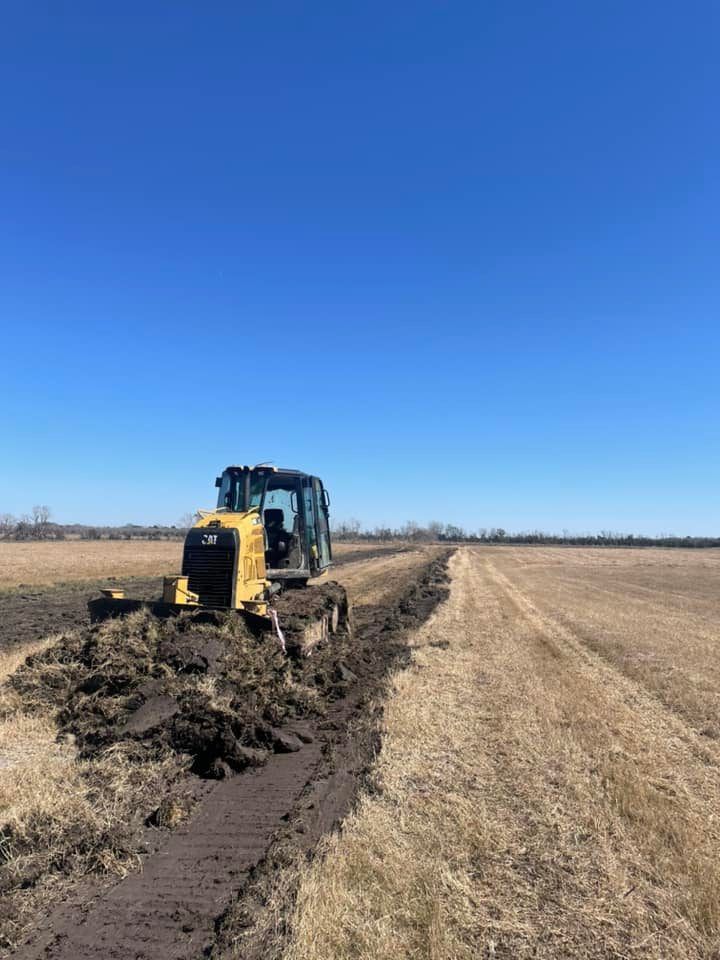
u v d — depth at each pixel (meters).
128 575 32.34
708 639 15.26
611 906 4.43
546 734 7.97
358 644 13.12
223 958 3.93
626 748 7.57
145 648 8.62
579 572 40.97
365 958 3.83
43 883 4.75
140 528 130.88
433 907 4.32
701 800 6.19
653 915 4.35
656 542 114.25
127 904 4.54
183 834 5.57
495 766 6.95
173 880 4.84
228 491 12.52
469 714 8.84
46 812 5.50
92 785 6.14
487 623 17.78
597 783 6.51
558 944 4.05
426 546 86.94
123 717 7.48
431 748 7.48
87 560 43.34
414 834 5.39
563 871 4.88
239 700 7.86
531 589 28.47
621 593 26.97
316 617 11.46
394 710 8.90
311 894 4.43
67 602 21.36
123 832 5.41
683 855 5.08
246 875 4.90
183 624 9.27
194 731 7.07
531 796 6.18
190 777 6.79
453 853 5.09
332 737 8.09
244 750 7.09
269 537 12.93
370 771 6.80
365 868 4.77
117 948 4.06
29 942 4.13
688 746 7.71
